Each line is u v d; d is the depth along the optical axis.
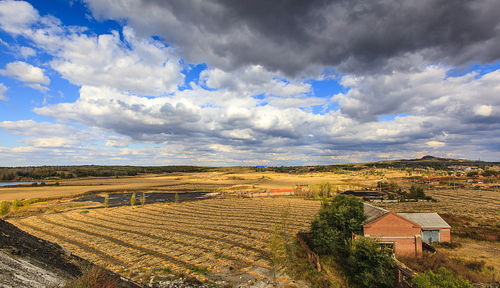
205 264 36.28
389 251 28.27
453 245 41.88
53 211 89.62
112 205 107.00
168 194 149.88
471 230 52.88
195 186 188.00
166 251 42.78
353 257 28.45
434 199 108.12
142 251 42.94
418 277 22.20
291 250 39.53
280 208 91.38
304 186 169.00
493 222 62.41
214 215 79.56
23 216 79.94
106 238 52.12
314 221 39.91
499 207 87.44
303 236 45.84
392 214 35.53
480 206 90.38
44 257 17.75
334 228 37.19
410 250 34.88
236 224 65.06
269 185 190.75
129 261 37.84
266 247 44.34
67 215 81.50
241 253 41.25
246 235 53.41
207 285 28.70
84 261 21.19
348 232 36.22
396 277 25.88
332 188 149.00
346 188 158.25
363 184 183.62
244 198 127.69
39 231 59.16
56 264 17.47
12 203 96.12
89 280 15.72
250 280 30.25
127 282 20.16
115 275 20.55
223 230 58.53
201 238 51.41
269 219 71.19
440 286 20.75
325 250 36.53
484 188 151.88
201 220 71.44
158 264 36.47
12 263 14.17
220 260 37.91
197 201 117.44
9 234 18.78
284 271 32.53
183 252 42.19
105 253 42.00
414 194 115.12
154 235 54.38
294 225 62.78
